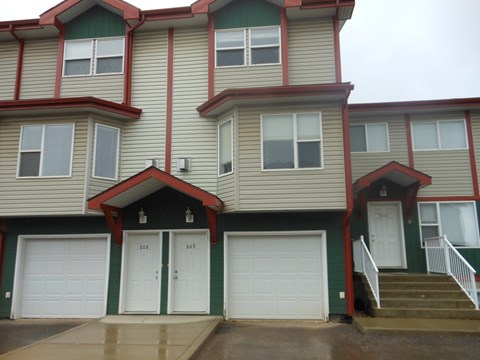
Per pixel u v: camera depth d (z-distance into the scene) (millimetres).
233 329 8875
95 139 10406
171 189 10570
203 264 10281
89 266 10641
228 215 10266
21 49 12180
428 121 12773
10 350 7215
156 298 10180
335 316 9609
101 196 9148
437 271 10945
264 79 10953
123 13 11594
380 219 12281
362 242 10414
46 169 10266
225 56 11289
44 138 10391
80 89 11531
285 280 10070
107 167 10594
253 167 9641
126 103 11164
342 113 9695
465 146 12523
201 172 10602
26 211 10094
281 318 9891
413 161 12547
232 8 11531
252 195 9516
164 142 10914
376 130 12906
